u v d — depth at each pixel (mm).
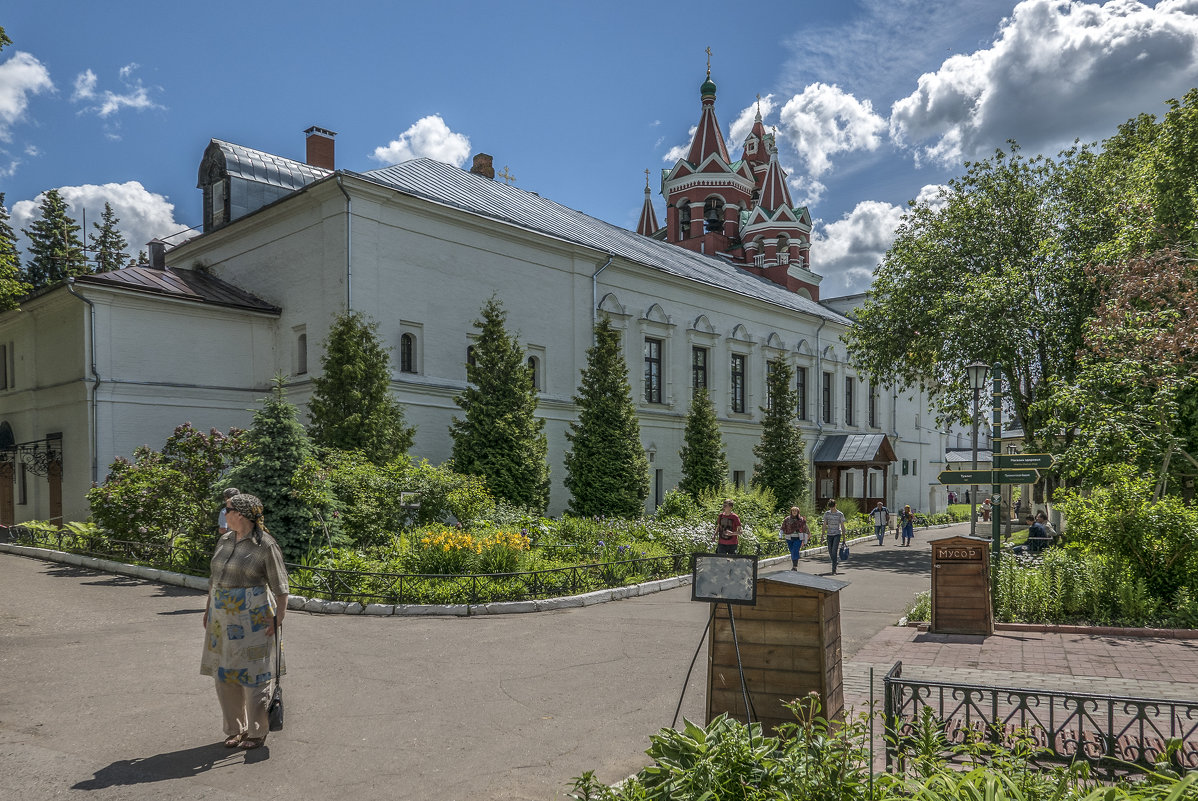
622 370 26484
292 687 7984
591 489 25453
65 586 14344
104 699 7379
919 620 12406
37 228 43750
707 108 56625
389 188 22703
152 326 22828
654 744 4680
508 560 14547
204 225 30219
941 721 5172
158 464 17656
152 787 5375
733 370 38312
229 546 6164
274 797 5246
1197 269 18297
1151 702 5176
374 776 5641
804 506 33312
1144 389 17078
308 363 23281
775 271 54812
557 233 29922
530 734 6605
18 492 26219
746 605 5430
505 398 22594
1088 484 16844
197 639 9945
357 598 12805
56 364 23531
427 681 8281
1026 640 10930
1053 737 5336
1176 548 12414
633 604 14031
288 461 15172
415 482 18094
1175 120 21031
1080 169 29234
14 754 5957
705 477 31344
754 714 5688
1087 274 22547
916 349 31172
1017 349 27016
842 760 4090
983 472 13688
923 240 30891
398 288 23266
